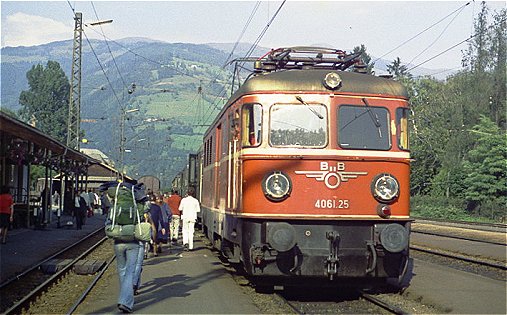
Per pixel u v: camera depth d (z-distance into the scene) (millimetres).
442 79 69188
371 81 11508
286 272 11031
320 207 10953
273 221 10906
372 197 11102
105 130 180500
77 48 38312
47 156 27438
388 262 11156
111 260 17422
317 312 10383
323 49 12969
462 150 56156
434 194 57312
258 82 11375
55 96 78438
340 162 11078
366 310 10578
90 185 66750
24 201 31406
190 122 176750
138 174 119125
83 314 9977
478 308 10430
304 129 11188
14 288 13141
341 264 10930
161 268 15602
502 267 15812
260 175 11047
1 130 16484
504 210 47531
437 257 18953
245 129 11305
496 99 57125
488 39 59281
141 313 10023
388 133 11328
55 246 21219
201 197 23906
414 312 10391
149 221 12352
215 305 10695
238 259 12406
